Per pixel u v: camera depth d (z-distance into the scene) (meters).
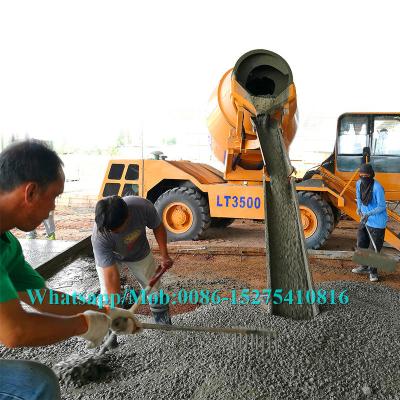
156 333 3.19
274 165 4.09
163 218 7.12
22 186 1.30
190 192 6.97
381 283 5.20
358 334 2.92
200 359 2.73
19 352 3.04
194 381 2.52
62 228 8.81
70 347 3.11
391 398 2.35
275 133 4.45
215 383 2.47
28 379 1.48
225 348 2.81
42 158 1.32
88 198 12.47
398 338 2.92
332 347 2.76
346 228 8.84
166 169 7.10
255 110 4.58
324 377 2.50
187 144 24.11
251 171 6.66
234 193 6.73
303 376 2.51
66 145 30.47
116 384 2.57
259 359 2.65
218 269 5.74
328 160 7.23
